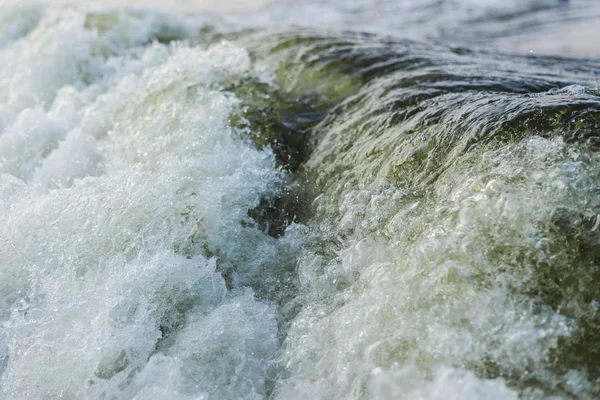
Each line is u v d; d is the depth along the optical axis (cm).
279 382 183
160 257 221
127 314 205
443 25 645
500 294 159
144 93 341
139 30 579
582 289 155
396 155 227
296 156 288
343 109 310
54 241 238
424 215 195
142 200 239
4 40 588
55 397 192
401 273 182
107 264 224
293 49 407
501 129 196
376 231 209
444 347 156
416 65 354
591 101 194
